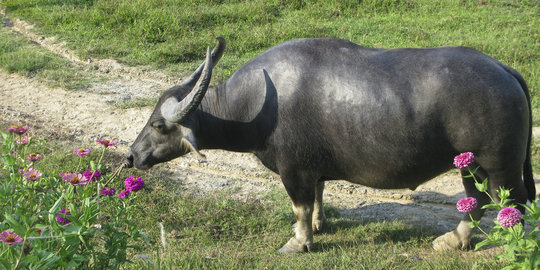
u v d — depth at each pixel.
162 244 10.29
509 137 9.23
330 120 9.89
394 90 9.52
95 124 17.55
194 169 15.07
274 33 23.77
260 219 12.12
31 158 8.33
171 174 14.55
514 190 9.77
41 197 8.00
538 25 24.03
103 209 11.47
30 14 27.02
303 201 10.69
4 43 23.84
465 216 10.62
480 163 9.59
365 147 9.87
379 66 9.77
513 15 25.50
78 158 14.46
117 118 17.95
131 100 19.16
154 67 21.64
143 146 11.06
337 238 11.54
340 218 12.41
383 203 13.34
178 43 23.03
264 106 10.29
